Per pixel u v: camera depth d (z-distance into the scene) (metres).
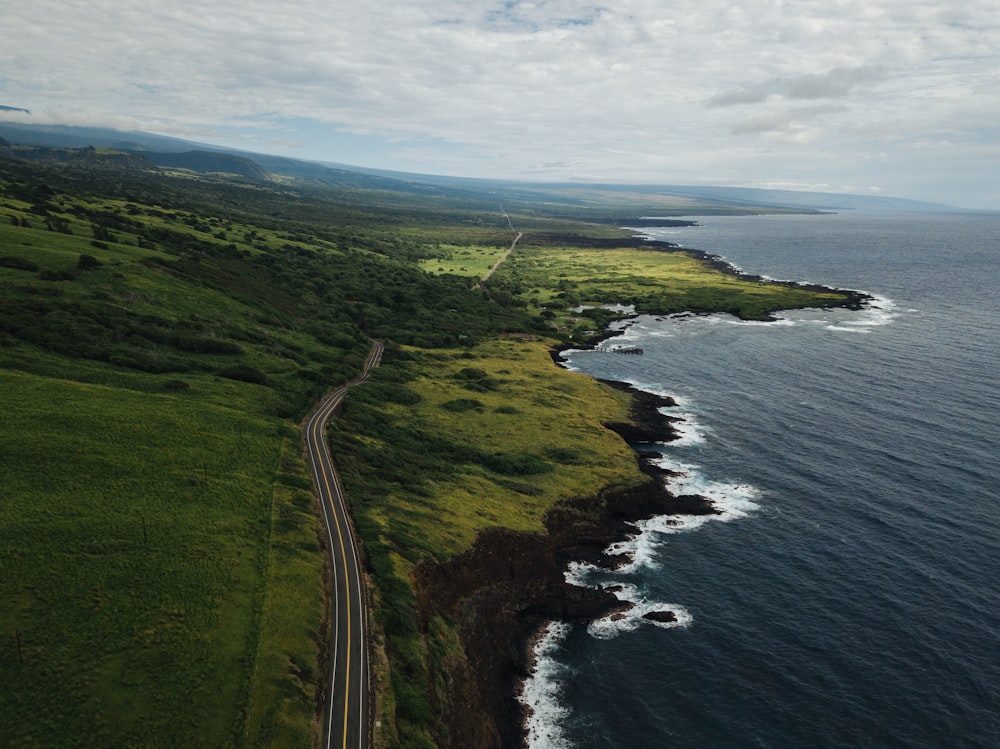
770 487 94.69
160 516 62.97
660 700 57.47
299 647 51.50
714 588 72.56
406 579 63.12
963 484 93.19
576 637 65.75
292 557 61.88
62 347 98.06
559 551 79.44
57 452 68.94
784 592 71.38
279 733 43.78
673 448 108.75
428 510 79.12
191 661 47.41
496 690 58.59
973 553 76.75
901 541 79.88
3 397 77.88
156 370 101.38
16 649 45.06
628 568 76.44
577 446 105.69
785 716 55.16
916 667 59.81
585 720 55.56
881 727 53.56
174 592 53.50
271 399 102.75
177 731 42.28
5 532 55.56
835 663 60.78
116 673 45.19
